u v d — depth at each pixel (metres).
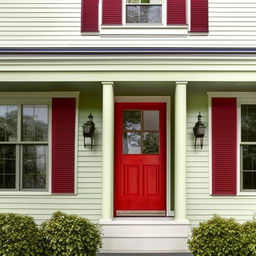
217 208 5.96
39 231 4.52
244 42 5.73
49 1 5.84
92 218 6.02
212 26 5.73
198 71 5.41
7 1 5.83
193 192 6.01
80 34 5.77
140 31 5.67
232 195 5.95
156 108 6.36
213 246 4.31
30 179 6.14
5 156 6.16
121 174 6.30
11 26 5.80
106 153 5.34
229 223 4.48
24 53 5.42
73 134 6.09
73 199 6.06
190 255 5.12
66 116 6.11
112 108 5.47
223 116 6.03
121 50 5.39
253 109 6.12
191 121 6.13
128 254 5.18
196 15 5.69
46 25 5.80
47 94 6.16
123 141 6.35
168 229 5.24
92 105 6.21
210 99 6.07
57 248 4.41
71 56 5.42
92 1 5.76
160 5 5.84
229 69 5.39
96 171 6.10
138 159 6.33
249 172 6.05
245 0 5.78
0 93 6.18
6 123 6.18
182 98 5.40
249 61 5.40
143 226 5.25
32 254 4.23
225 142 6.00
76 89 6.06
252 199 5.95
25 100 6.19
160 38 5.66
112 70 5.42
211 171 5.98
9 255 4.08
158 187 6.29
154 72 5.42
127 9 5.84
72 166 6.05
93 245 4.62
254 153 6.07
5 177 6.14
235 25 5.74
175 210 5.35
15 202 6.06
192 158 6.07
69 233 4.46
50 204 6.05
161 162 6.32
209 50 5.37
